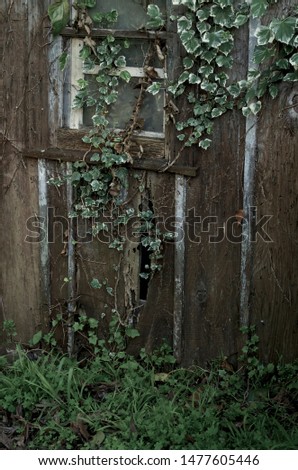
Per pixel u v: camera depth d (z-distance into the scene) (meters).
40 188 4.78
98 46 4.48
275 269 4.42
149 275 4.68
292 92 4.20
